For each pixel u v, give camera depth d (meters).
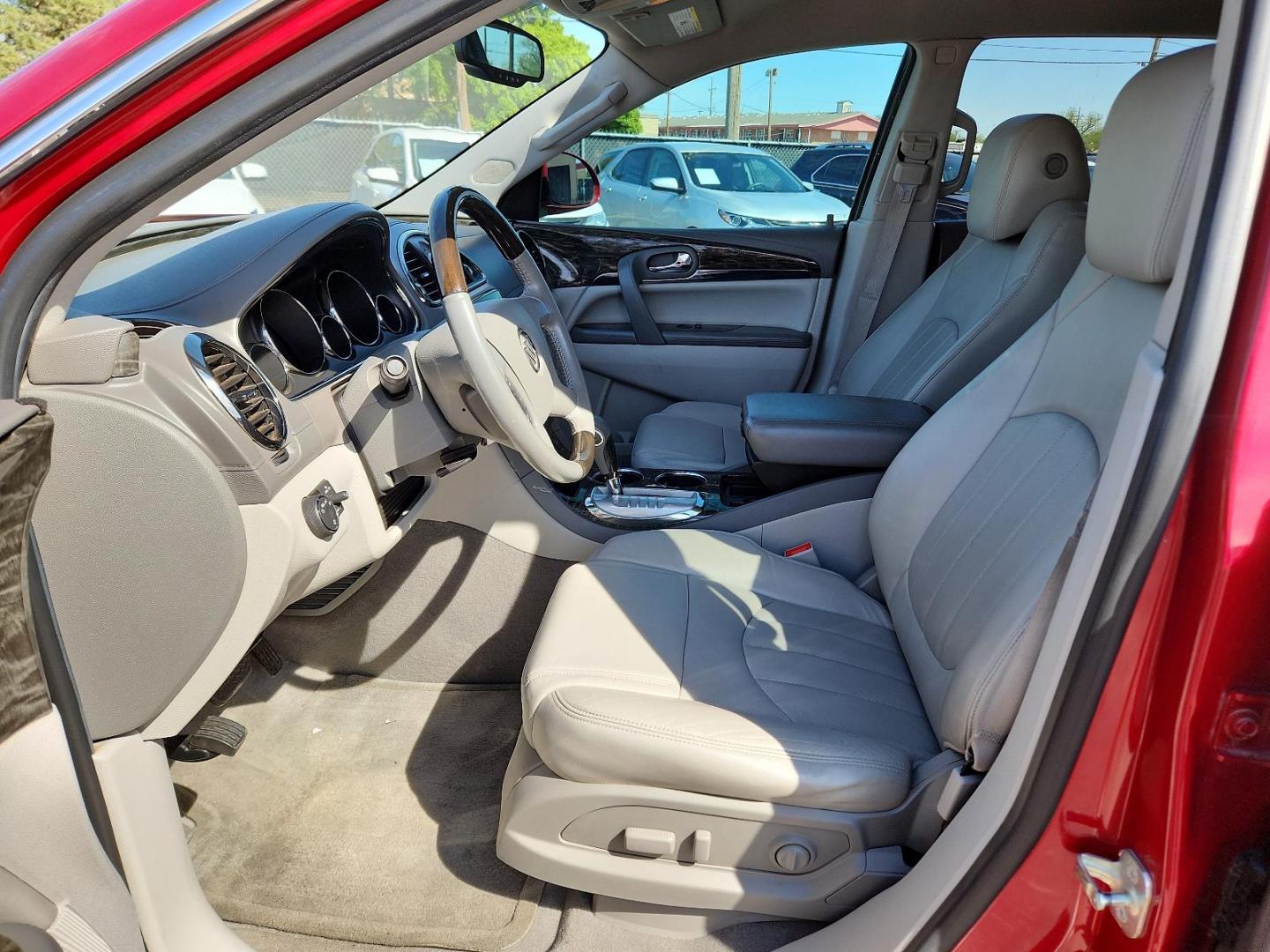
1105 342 1.09
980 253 1.88
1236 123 0.60
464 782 1.53
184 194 0.77
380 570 1.69
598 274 2.40
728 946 1.14
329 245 1.33
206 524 0.93
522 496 1.64
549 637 1.22
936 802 1.01
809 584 1.48
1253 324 0.60
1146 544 0.64
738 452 2.01
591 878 1.10
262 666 1.65
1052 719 0.72
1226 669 0.62
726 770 1.00
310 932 1.23
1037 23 2.01
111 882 0.83
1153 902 0.67
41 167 0.73
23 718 0.73
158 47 0.72
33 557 0.75
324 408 1.22
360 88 0.77
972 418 1.33
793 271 2.43
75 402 0.87
